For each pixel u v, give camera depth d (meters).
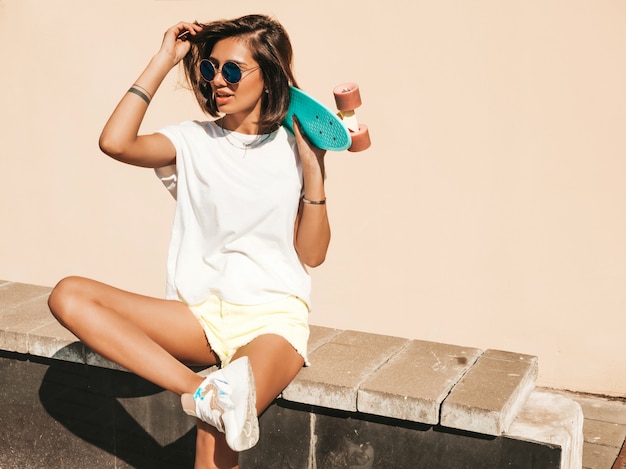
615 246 4.17
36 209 5.45
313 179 2.64
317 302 4.83
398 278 4.61
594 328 4.29
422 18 4.30
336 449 2.68
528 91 4.18
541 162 4.22
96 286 2.60
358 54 4.46
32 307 3.35
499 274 4.40
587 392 4.37
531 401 2.67
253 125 2.71
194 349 2.72
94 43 5.06
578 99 4.10
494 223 4.36
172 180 2.78
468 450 2.47
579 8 4.03
